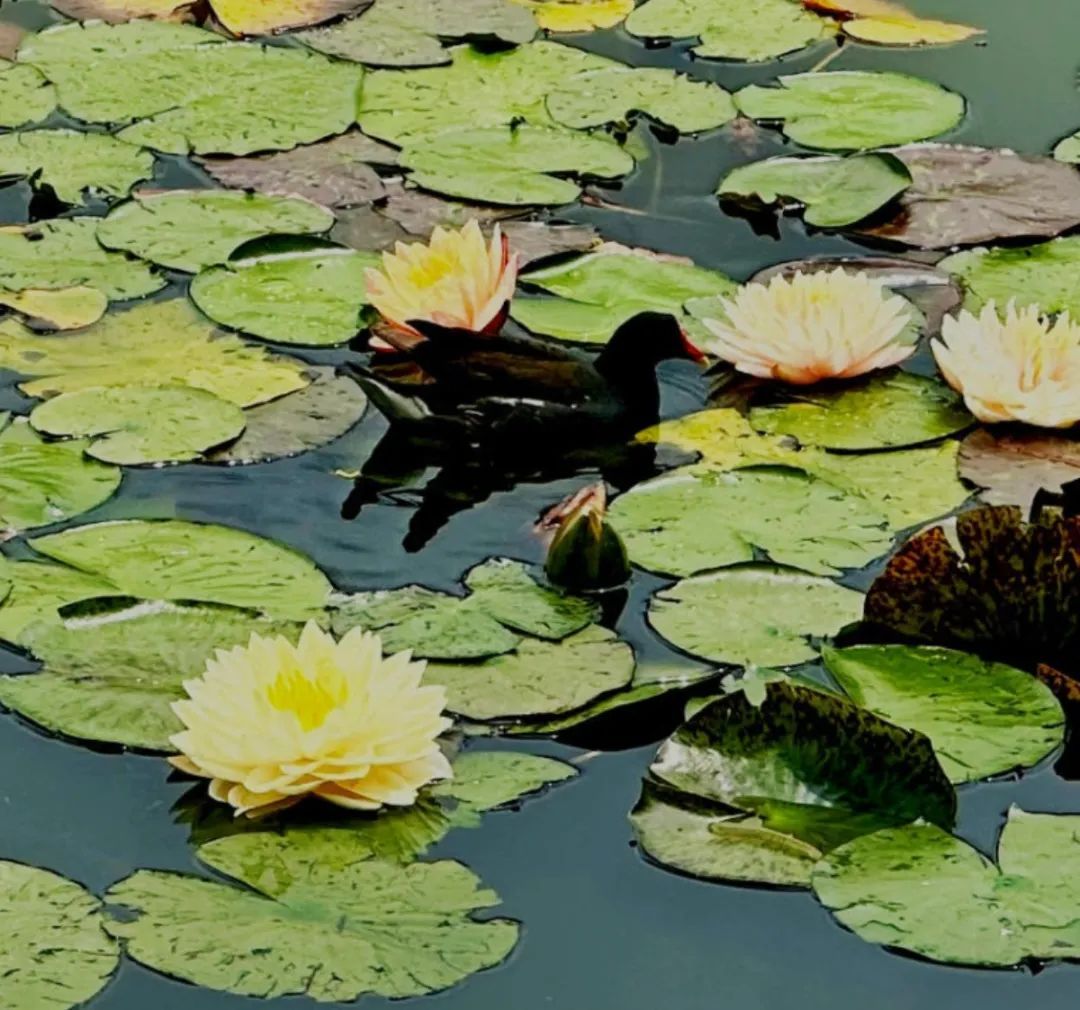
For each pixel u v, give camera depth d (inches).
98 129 223.1
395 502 160.2
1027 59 248.2
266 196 208.2
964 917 116.5
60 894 115.6
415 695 128.3
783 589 148.6
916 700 136.4
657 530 156.0
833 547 153.9
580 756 130.6
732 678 138.5
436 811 124.8
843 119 230.4
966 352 172.2
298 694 125.7
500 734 132.5
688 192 214.8
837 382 179.0
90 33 245.0
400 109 229.9
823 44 253.3
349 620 142.6
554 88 236.8
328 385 175.5
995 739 133.0
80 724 130.6
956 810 124.9
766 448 169.2
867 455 168.1
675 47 252.4
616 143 224.5
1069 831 123.3
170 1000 108.9
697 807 125.8
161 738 129.7
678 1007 111.5
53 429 165.9
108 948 111.3
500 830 123.6
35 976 109.0
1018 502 160.2
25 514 154.4
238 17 249.8
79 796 125.3
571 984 112.7
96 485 158.9
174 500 158.7
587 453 168.7
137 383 173.8
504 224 205.2
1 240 197.5
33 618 141.2
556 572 148.6
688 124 229.6
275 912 114.7
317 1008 109.3
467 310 178.7
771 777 127.3
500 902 118.3
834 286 180.5
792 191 212.1
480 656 138.9
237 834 121.8
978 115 233.3
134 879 116.9
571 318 187.9
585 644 141.3
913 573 143.9
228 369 176.9
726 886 120.0
